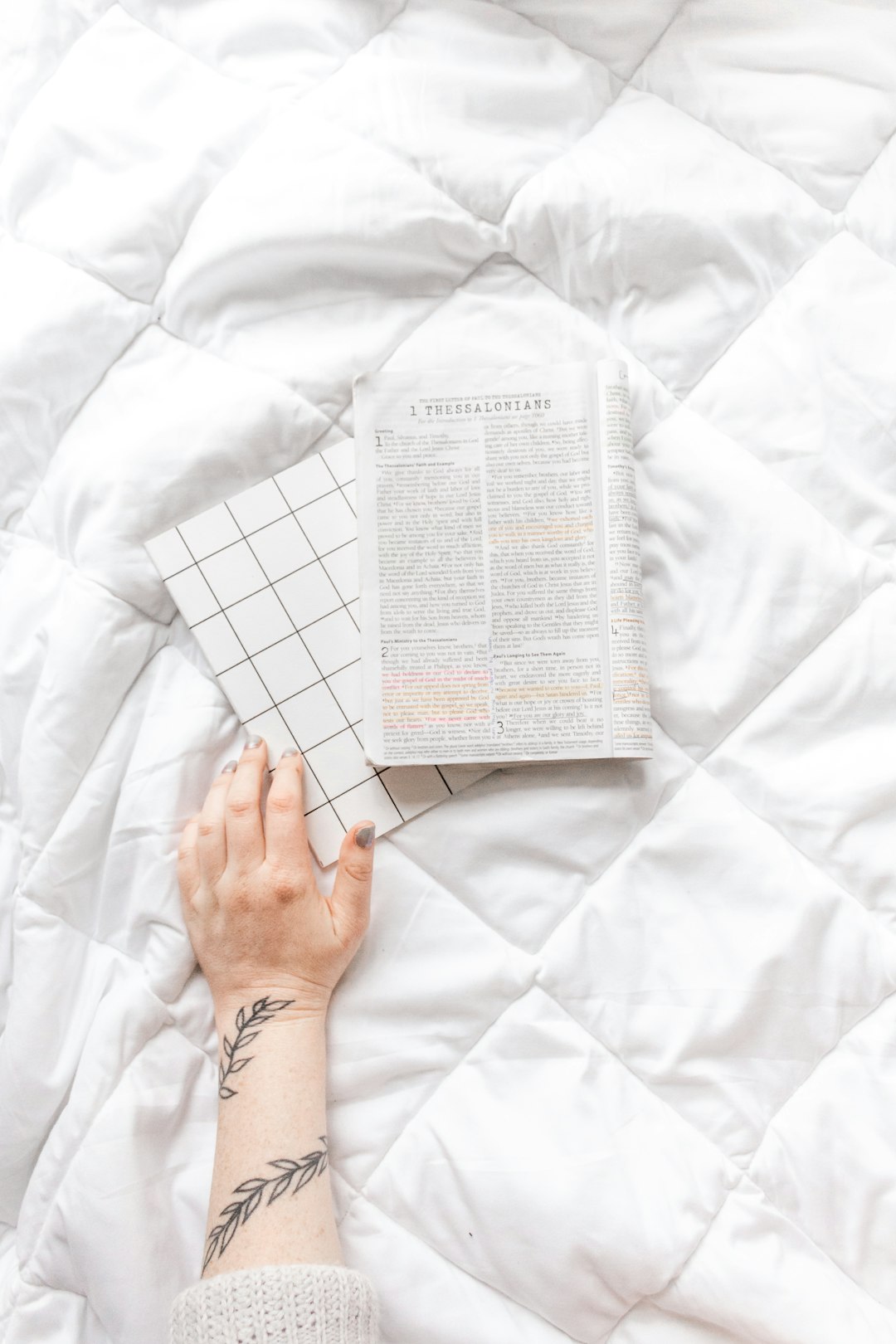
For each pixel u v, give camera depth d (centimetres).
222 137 86
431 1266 79
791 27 87
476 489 84
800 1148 80
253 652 85
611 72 88
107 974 83
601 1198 78
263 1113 77
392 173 85
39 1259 81
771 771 83
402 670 83
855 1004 81
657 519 85
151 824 83
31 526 87
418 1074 81
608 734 82
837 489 84
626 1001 81
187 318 86
